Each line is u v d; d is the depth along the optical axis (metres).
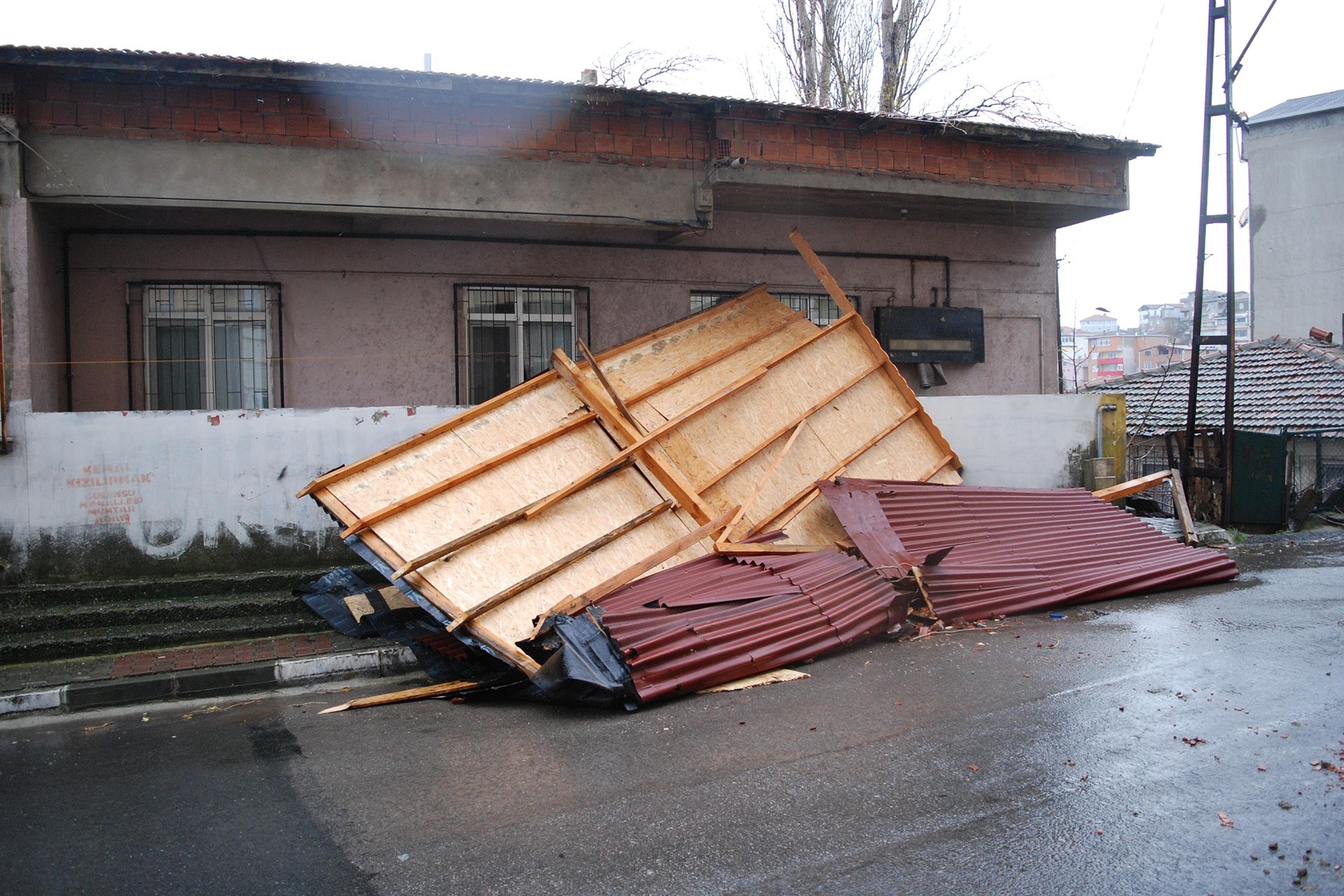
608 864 4.06
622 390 10.06
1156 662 7.04
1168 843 4.11
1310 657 7.11
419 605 7.25
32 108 9.20
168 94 9.57
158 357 10.59
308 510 9.20
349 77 9.84
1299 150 29.70
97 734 6.24
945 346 14.18
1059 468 12.94
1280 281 30.08
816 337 11.71
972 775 4.90
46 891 3.96
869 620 7.86
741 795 4.74
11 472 8.44
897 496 9.95
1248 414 21.86
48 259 9.84
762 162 11.65
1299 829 4.22
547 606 7.45
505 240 11.76
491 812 4.67
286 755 5.67
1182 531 13.05
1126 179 13.87
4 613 8.00
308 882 3.99
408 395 11.38
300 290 10.97
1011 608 8.88
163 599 8.48
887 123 12.18
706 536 8.84
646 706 6.38
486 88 10.36
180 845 4.39
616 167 11.13
